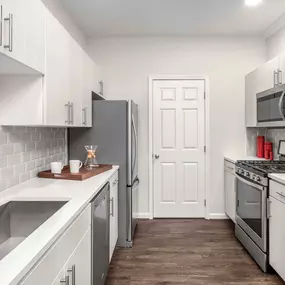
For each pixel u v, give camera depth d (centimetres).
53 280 125
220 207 444
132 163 350
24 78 201
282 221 245
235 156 434
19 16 163
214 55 439
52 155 315
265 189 273
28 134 258
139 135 443
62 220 142
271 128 413
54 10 304
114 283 261
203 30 414
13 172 230
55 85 221
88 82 330
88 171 285
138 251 330
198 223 426
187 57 441
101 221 234
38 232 126
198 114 443
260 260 287
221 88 441
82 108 302
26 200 194
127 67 442
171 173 447
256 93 390
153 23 387
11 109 203
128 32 422
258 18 369
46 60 203
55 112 221
